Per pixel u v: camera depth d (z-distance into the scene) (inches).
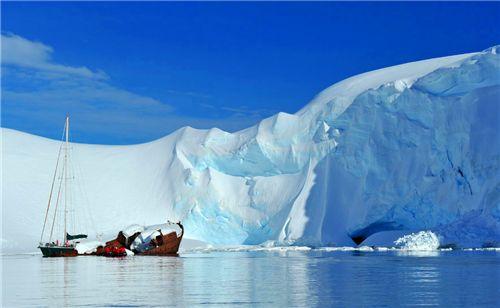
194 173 4854.8
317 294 1190.3
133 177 5187.0
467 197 3651.6
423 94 4023.1
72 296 1208.8
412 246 3304.6
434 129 3941.9
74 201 4894.2
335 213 4303.6
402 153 4121.6
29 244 4281.5
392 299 1098.1
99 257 3270.2
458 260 2185.0
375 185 4168.3
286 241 4229.8
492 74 3855.8
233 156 4817.9
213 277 1627.7
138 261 2652.6
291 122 4712.1
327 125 4564.5
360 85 4709.6
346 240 4183.1
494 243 3129.9
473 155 3666.3
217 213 4709.6
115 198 4995.1
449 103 3932.1
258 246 4224.9
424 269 1764.3
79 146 5531.5
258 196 4653.1
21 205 4724.4
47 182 4985.2
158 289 1322.6
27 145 5334.6
